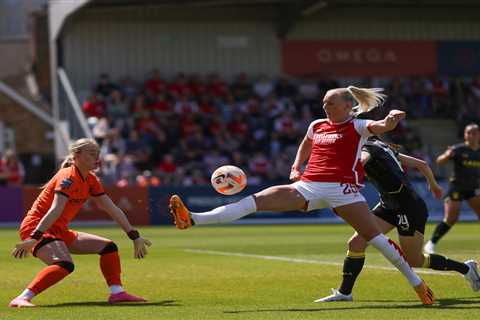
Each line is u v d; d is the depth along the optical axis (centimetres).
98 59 9425
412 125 9675
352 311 2062
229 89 9269
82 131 8350
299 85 9600
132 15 9438
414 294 2506
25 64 11400
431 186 2520
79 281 2900
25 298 2241
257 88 9388
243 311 2083
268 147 8800
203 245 4812
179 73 9206
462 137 9606
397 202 2419
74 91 9312
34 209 2278
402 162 2488
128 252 4238
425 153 9162
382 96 2200
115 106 8700
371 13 10019
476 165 4119
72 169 2247
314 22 9956
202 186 7619
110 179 7862
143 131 8494
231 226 7244
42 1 11375
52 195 2272
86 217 7425
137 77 9538
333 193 2156
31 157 10194
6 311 2122
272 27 9856
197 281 2906
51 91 10738
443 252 4047
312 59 9956
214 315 1994
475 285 2489
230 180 2197
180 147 8525
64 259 2264
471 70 10325
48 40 10825
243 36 9800
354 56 10050
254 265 3481
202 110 8962
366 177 2494
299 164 2295
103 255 2352
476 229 6241
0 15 11494
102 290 2661
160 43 9581
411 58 10194
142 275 3112
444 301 2311
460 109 9856
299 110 9262
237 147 8712
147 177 7881
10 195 7462
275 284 2808
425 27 10219
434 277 2903
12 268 3384
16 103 10288
